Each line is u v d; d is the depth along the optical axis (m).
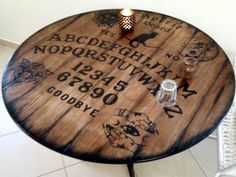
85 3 1.80
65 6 1.89
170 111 0.96
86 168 1.54
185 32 1.33
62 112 0.96
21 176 1.50
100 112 0.96
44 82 1.08
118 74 1.10
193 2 1.48
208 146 1.65
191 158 1.59
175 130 0.90
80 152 0.85
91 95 1.02
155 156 0.84
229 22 1.46
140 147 0.86
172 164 1.56
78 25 1.39
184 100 1.00
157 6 1.60
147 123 0.92
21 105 0.99
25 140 1.67
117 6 1.72
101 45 1.26
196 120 0.93
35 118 0.94
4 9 2.11
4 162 1.56
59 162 1.57
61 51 1.22
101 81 1.07
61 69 1.13
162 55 1.20
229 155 1.11
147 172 1.53
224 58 1.17
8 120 1.77
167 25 1.38
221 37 1.54
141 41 1.28
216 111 0.96
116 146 0.86
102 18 1.43
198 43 1.26
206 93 1.02
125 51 1.22
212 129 0.91
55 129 0.91
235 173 1.00
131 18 1.29
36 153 1.61
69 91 1.04
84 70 1.12
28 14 2.07
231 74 1.10
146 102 0.99
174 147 0.86
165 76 1.09
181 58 1.18
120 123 0.92
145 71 1.12
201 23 1.54
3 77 1.10
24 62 1.17
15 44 2.32
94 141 0.87
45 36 1.31
